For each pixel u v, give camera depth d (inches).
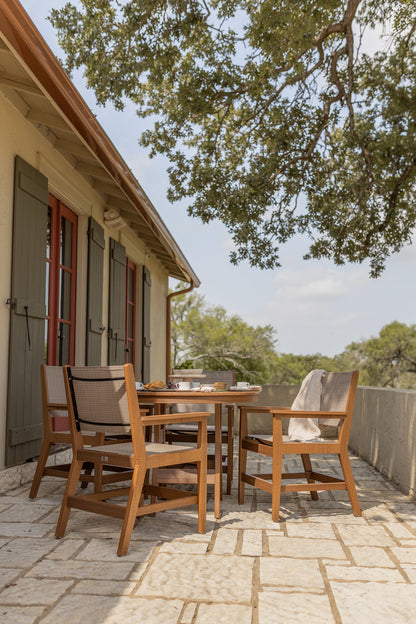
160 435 161.5
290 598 88.9
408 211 366.3
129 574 98.8
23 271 186.4
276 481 139.6
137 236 364.5
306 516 143.6
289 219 360.5
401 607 85.9
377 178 348.2
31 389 191.5
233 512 147.8
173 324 1088.2
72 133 203.8
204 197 331.9
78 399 123.6
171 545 116.1
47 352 221.8
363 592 91.7
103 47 287.9
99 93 292.5
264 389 348.8
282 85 303.4
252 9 263.4
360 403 271.3
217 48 298.2
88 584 94.1
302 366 1555.1
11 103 180.1
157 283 460.8
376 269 386.9
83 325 252.1
